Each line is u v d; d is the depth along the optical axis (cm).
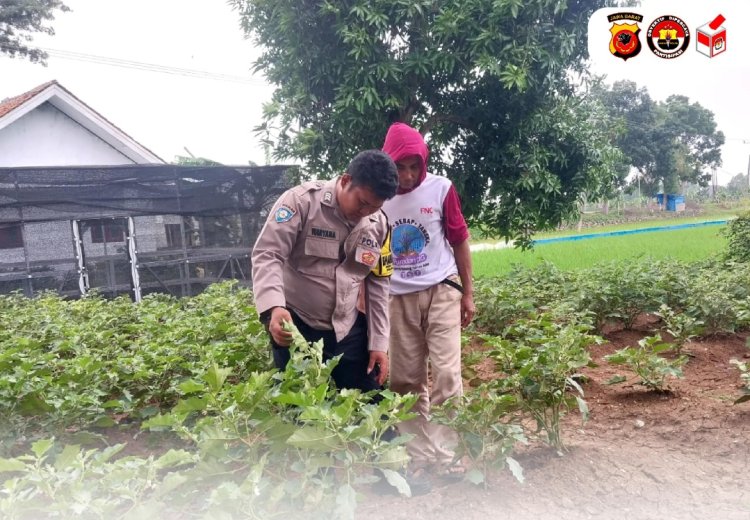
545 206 870
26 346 492
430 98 880
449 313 348
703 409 414
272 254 294
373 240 308
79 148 1622
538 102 834
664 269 831
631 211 4656
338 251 304
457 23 759
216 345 448
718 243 1936
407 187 346
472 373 413
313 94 823
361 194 282
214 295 843
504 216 896
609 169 897
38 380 373
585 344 378
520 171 854
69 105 1542
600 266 892
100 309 772
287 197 300
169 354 454
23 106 1454
